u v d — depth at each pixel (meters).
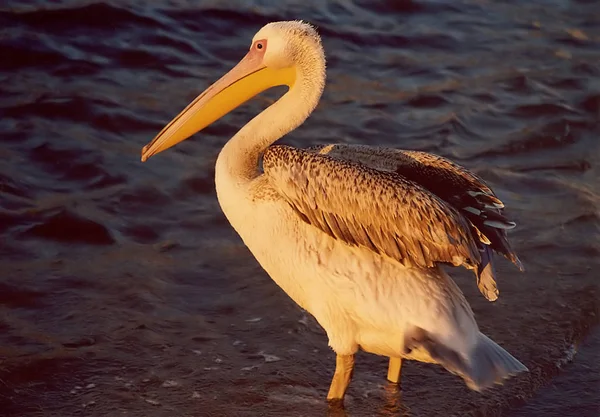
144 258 11.96
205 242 12.44
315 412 9.37
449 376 10.03
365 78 17.27
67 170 13.62
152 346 10.28
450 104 16.48
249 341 10.49
